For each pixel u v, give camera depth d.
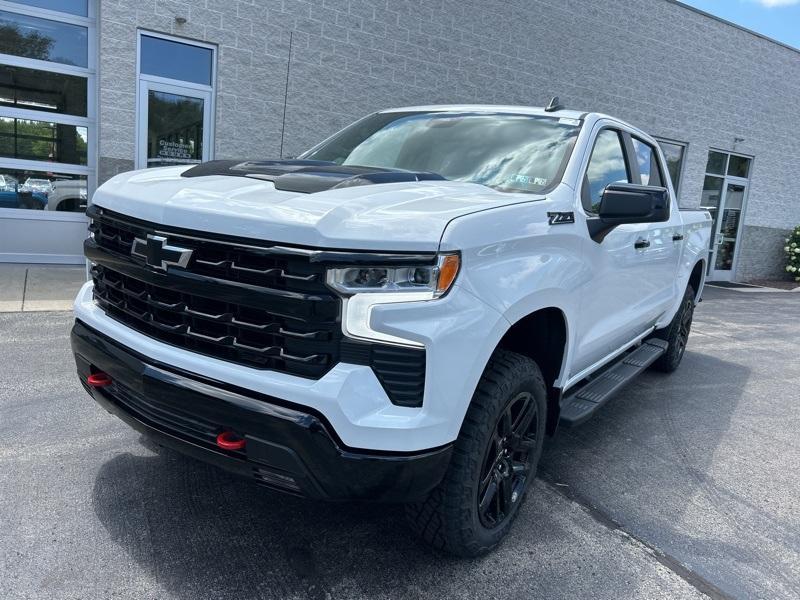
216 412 2.15
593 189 3.41
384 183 2.54
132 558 2.52
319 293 2.04
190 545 2.64
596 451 4.01
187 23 7.96
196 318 2.27
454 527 2.46
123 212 2.47
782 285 15.88
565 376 3.11
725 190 15.33
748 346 7.78
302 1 8.68
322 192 2.31
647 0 12.61
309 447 2.03
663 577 2.68
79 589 2.32
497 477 2.70
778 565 2.83
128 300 2.54
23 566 2.43
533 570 2.65
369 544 2.74
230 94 8.40
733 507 3.37
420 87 9.95
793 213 16.95
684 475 3.74
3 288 6.95
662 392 5.45
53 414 3.86
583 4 11.68
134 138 7.93
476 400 2.43
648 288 4.40
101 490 3.02
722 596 2.58
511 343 3.05
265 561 2.56
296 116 8.91
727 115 14.68
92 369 2.67
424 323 2.08
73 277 7.78
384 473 2.09
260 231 2.08
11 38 8.07
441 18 9.95
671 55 13.29
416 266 2.08
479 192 2.65
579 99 12.02
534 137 3.41
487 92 10.73
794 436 4.55
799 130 16.42
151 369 2.31
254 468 2.20
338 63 9.12
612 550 2.86
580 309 3.09
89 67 8.53
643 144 4.50
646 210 2.94
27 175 8.47
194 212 2.21
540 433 2.95
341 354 2.06
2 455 3.31
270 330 2.11
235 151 8.56
